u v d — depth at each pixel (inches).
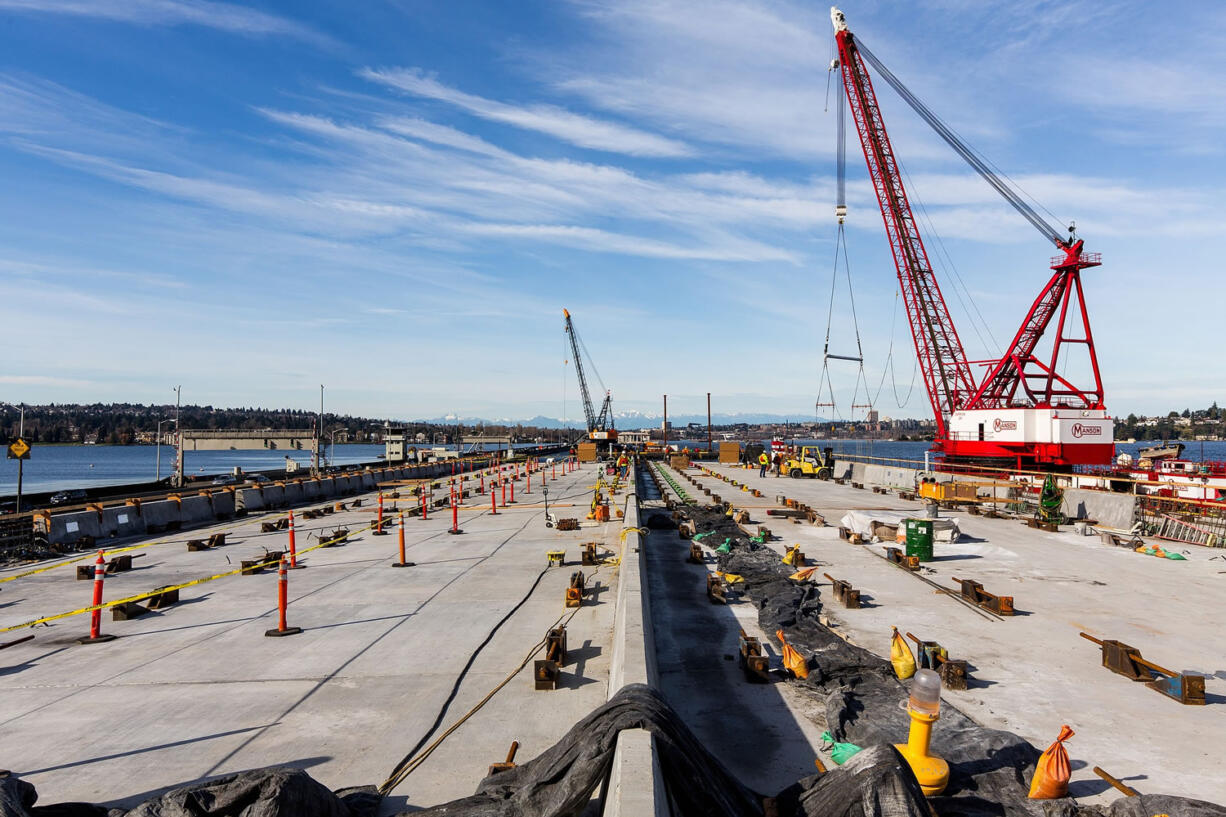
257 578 530.6
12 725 259.8
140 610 422.3
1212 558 620.7
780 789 209.9
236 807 166.1
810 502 1102.4
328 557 620.4
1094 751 240.7
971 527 823.7
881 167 2122.3
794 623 390.6
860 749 225.8
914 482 1321.4
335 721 260.8
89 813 175.5
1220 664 335.0
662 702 187.8
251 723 259.8
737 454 2517.2
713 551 652.7
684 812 160.9
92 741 245.3
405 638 367.2
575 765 166.7
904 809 160.4
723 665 331.9
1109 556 628.7
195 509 923.4
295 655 340.8
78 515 722.8
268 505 1080.2
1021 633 384.8
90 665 329.7
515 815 166.4
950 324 2132.1
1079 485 1123.9
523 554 621.9
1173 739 251.1
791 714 271.3
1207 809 173.8
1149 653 349.7
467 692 289.3
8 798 165.0
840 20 2082.9
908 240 2132.1
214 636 376.2
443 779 215.5
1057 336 1788.9
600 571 542.0
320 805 176.1
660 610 438.9
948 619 413.1
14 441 945.5
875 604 448.8
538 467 2311.8
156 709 274.1
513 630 380.5
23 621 411.8
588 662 326.6
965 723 241.9
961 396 2127.2
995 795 199.6
